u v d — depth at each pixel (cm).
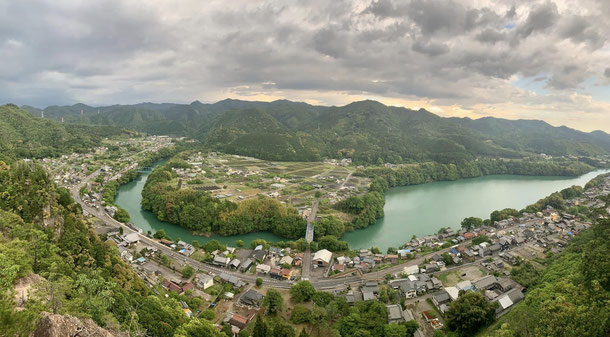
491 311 11719
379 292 13662
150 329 8769
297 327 11538
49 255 9562
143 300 10406
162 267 15350
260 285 14300
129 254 15812
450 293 13225
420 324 11944
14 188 13575
